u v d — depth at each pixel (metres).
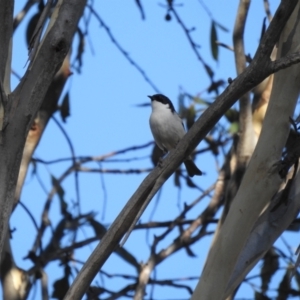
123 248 12.45
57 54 6.22
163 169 6.11
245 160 10.15
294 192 7.26
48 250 12.75
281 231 7.22
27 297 10.79
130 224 6.07
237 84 5.98
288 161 6.95
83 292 6.02
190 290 12.02
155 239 11.91
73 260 12.16
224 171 12.73
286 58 5.95
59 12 6.35
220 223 9.73
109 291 11.98
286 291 11.88
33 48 6.35
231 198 9.91
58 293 11.93
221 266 6.67
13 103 6.10
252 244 7.13
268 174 6.91
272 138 7.04
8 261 10.78
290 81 7.18
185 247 12.09
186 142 6.09
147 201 6.08
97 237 12.31
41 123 11.06
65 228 13.09
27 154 10.72
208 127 6.06
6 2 6.72
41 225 13.01
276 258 12.09
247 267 7.07
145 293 11.30
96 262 6.01
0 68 6.60
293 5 5.84
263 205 6.86
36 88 6.14
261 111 10.84
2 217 5.89
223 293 6.66
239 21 10.55
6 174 5.95
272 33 5.88
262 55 5.92
